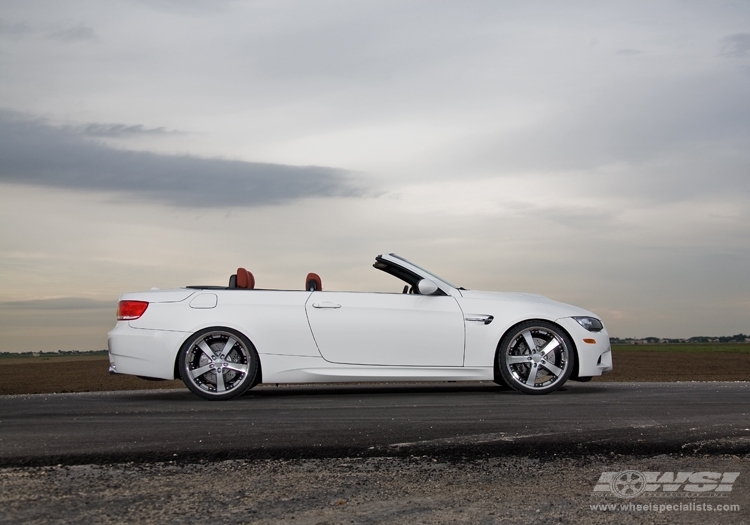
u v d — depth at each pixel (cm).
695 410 568
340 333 699
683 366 2159
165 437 459
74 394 820
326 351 699
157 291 723
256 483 362
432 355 703
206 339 706
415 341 702
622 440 445
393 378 699
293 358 697
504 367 710
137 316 709
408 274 743
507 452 422
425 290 704
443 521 308
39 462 400
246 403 657
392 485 359
